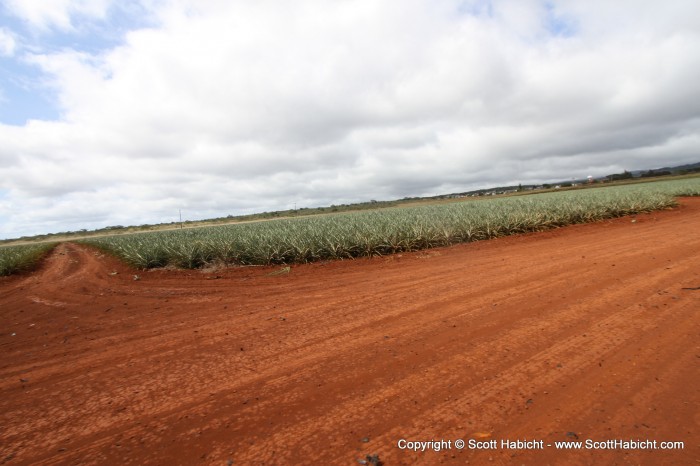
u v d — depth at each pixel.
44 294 9.60
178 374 3.76
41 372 4.12
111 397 3.35
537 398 2.80
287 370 3.64
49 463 2.45
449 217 18.47
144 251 14.53
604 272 6.64
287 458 2.32
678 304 4.61
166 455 2.44
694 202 27.08
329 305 6.10
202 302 7.18
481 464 2.15
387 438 2.45
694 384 2.82
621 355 3.38
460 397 2.89
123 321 6.15
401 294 6.41
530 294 5.63
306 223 21.72
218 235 17.89
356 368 3.56
